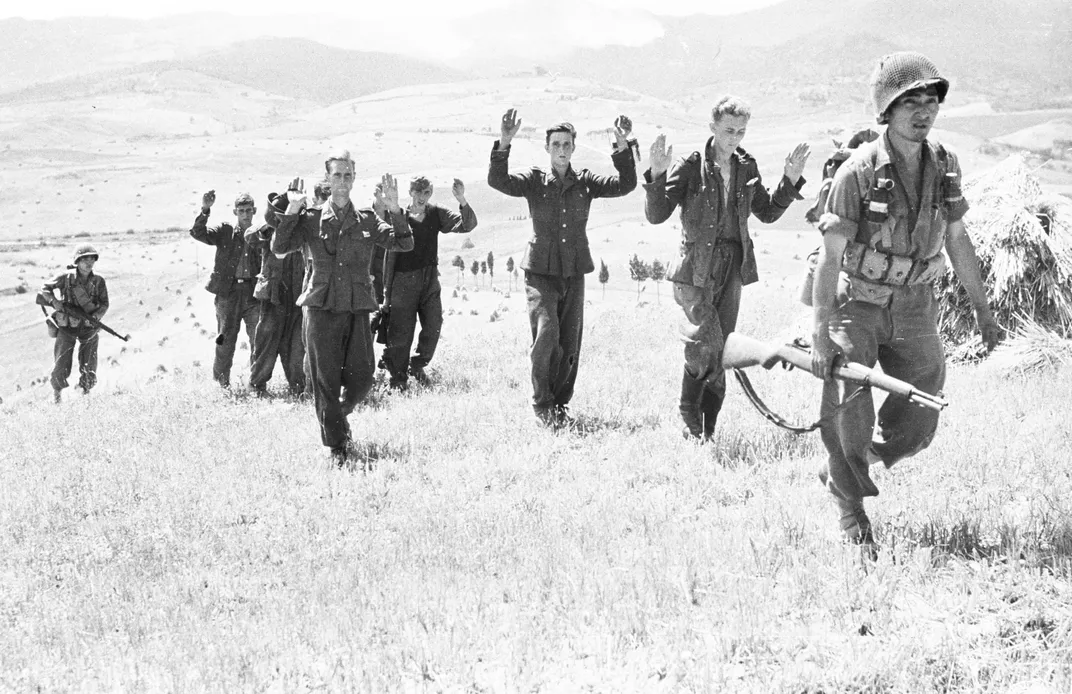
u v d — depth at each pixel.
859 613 4.71
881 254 5.38
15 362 138.12
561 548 6.16
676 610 5.04
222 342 15.02
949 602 4.73
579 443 9.21
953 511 6.04
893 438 5.64
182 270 182.38
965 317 11.34
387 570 6.29
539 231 10.18
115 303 148.75
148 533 7.77
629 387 11.58
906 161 5.30
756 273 8.98
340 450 9.54
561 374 10.49
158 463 9.98
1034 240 11.07
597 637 4.81
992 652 4.20
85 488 9.27
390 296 13.41
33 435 12.55
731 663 4.39
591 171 10.28
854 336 5.46
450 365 15.34
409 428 10.42
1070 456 7.00
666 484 7.67
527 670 4.52
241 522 8.04
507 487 8.07
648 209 8.80
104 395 16.42
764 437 8.60
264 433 11.05
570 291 10.37
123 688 5.04
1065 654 4.10
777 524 6.18
